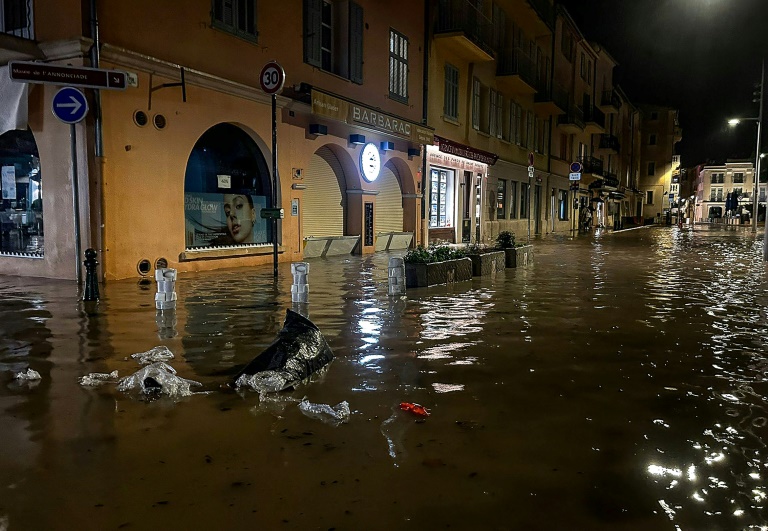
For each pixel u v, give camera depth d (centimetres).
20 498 276
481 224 2670
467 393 438
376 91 1816
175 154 1139
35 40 987
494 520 259
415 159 2075
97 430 359
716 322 732
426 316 752
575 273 1327
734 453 334
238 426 367
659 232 4169
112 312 751
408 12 1981
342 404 404
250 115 1316
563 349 580
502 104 2892
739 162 9825
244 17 1290
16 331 635
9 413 387
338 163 1730
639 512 268
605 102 4969
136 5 1041
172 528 251
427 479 297
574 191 4350
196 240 1247
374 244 1848
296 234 1505
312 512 264
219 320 705
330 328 668
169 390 429
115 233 1034
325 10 1608
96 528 251
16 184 1111
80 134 981
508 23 2883
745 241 2844
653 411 403
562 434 359
